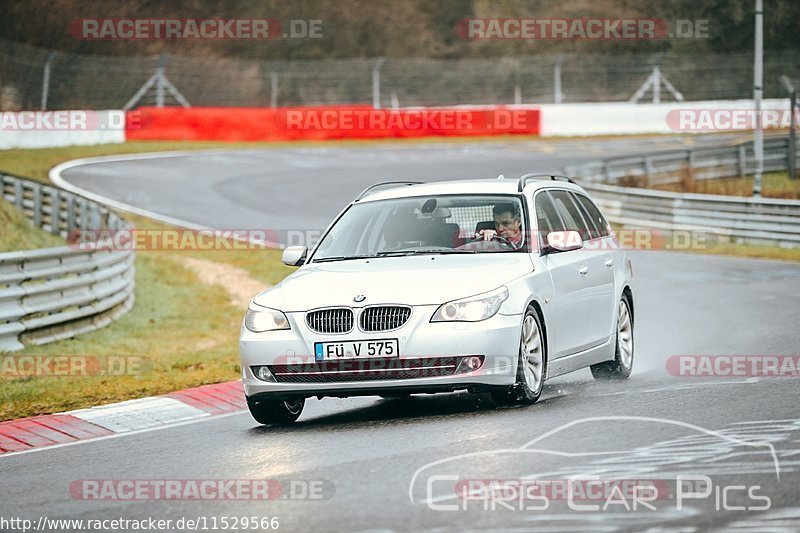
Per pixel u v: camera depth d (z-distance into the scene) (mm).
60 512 21906
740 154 134625
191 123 173875
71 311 56094
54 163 141125
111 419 33062
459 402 32406
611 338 36000
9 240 86062
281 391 29594
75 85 198375
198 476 24328
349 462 24156
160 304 68938
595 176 122000
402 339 28719
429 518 19141
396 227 33219
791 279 69562
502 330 28984
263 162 149125
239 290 74625
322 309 29422
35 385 40281
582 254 34938
